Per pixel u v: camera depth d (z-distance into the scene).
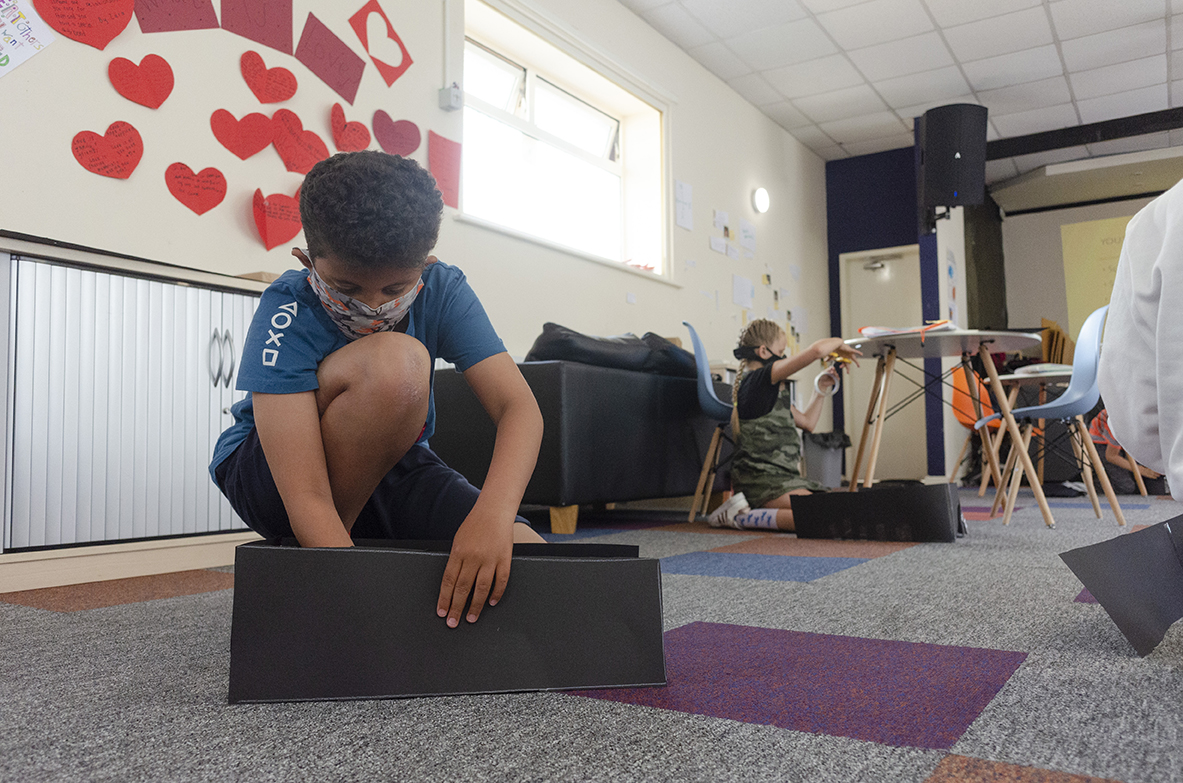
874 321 6.97
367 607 0.83
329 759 0.66
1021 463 2.82
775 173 6.30
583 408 2.77
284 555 0.83
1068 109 6.07
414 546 0.96
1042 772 0.61
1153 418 0.81
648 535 2.73
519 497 0.89
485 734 0.71
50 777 0.63
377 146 3.07
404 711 0.78
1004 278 8.23
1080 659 0.95
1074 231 7.97
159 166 2.34
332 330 0.95
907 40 5.05
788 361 2.88
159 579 1.83
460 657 0.84
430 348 1.07
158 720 0.77
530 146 4.41
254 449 1.05
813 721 0.74
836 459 5.43
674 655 1.02
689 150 5.21
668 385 3.31
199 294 2.03
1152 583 1.03
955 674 0.90
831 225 7.13
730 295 5.57
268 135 2.65
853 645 1.06
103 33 2.22
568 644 0.86
